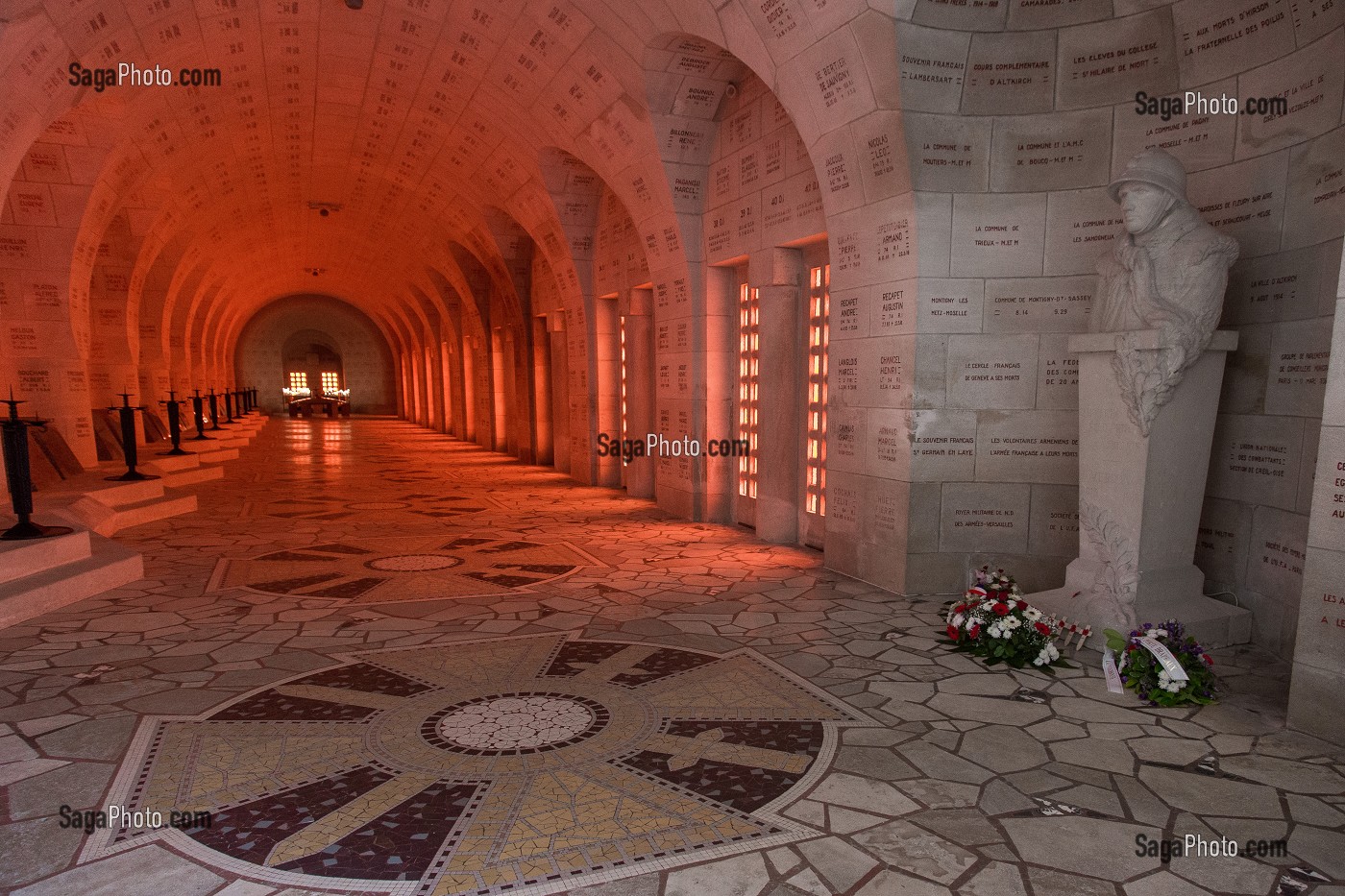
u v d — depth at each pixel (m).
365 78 12.19
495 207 16.27
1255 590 5.40
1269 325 5.21
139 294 16.48
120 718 4.30
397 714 4.38
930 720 4.30
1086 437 5.47
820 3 6.20
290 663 5.21
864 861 3.00
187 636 5.77
